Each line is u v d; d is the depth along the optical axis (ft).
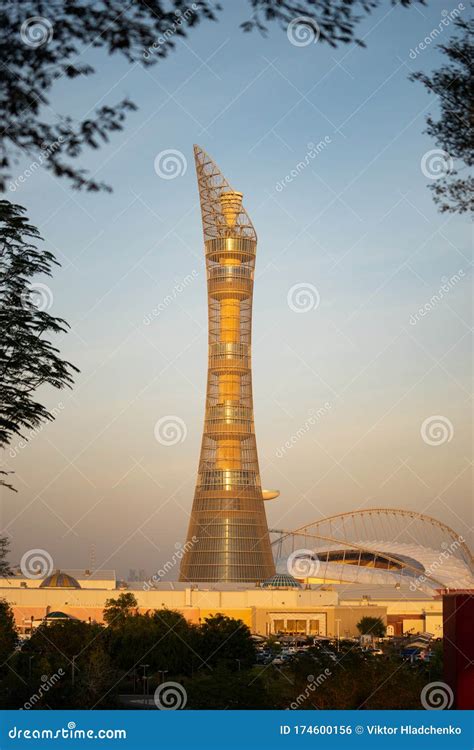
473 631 143.95
